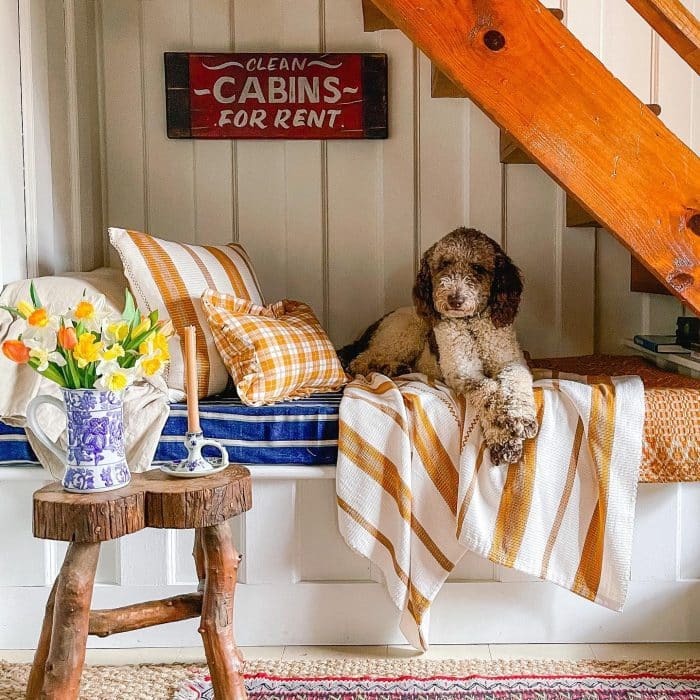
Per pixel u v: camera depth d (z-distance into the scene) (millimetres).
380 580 2086
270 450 2027
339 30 2756
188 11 2758
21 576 2084
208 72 2713
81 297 2137
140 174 2807
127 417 1992
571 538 1968
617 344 2859
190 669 1970
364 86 2723
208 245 2680
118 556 2092
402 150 2789
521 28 1871
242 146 2791
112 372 1547
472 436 1981
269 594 2094
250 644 2105
